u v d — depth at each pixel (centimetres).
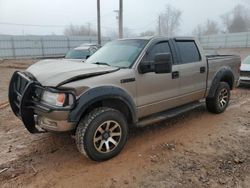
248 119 570
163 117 461
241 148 429
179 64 483
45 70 399
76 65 419
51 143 449
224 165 376
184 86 495
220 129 511
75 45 3891
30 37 3450
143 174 354
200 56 532
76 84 348
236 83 643
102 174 354
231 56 621
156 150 419
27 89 362
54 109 339
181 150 421
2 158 399
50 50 3666
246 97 789
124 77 393
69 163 383
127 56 435
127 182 338
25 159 396
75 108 344
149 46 440
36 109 359
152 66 417
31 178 348
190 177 347
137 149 422
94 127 361
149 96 434
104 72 384
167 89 462
